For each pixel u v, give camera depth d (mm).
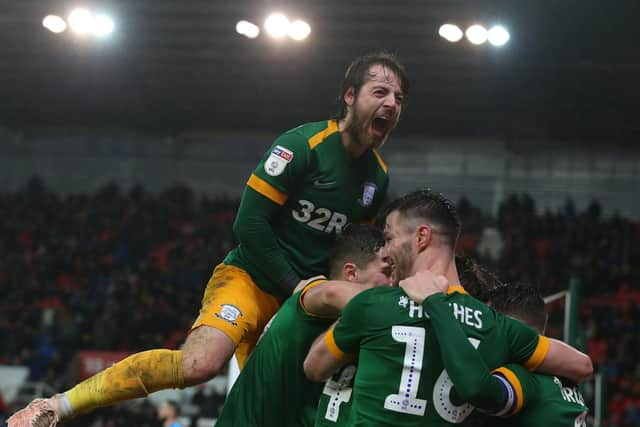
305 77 39625
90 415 25219
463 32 33688
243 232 6387
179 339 35562
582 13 31250
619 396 31172
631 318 36406
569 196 45531
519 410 5016
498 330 5066
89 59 39312
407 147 47250
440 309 4852
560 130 44000
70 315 38000
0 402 29219
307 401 6105
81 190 49312
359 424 4953
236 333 6383
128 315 37219
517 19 32156
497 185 46156
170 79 41156
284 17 33688
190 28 35656
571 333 12695
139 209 46500
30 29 36375
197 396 26734
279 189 6395
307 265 6660
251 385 6164
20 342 35594
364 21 33875
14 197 47469
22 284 41125
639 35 32656
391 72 6488
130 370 6105
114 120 47906
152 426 24969
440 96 40594
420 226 5211
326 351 5266
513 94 39656
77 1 33688
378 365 4961
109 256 43531
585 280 39156
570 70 36531
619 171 45469
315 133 6539
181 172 49062
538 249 41812
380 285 5797
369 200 6777
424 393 4867
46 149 50031
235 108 44344
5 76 42062
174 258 42250
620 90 38188
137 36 36656
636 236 42438
